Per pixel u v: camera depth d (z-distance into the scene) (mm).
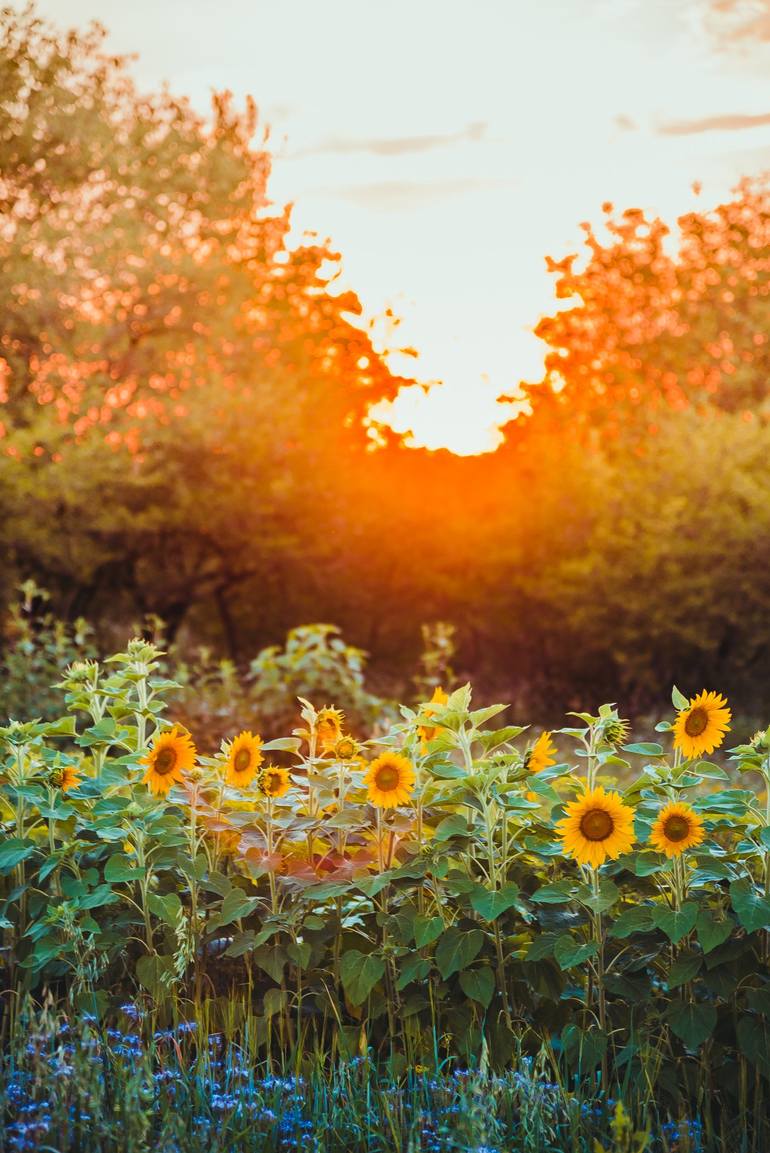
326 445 16438
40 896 3469
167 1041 3117
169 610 16234
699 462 15836
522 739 11750
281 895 3375
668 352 20562
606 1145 2736
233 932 3451
